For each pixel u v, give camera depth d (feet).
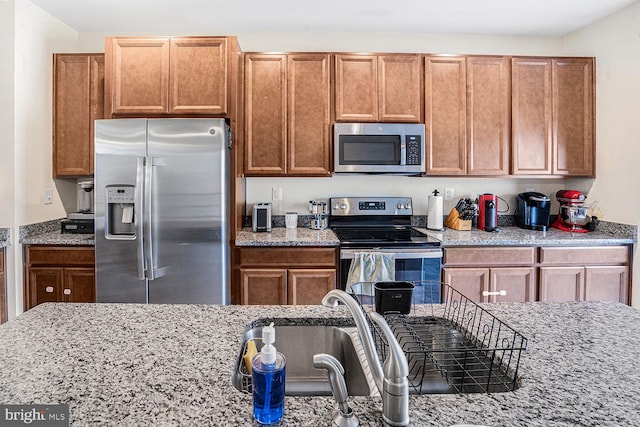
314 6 8.95
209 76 8.62
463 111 9.61
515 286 8.73
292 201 10.59
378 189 10.70
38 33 8.89
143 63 8.59
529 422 2.15
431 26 10.11
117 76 8.59
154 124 7.65
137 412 2.22
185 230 7.75
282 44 10.40
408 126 9.40
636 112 8.66
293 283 8.45
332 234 9.31
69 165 9.39
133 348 3.12
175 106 8.62
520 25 10.02
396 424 2.10
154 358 2.94
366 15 9.43
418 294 8.30
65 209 9.98
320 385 3.85
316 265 8.49
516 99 9.66
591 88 9.74
